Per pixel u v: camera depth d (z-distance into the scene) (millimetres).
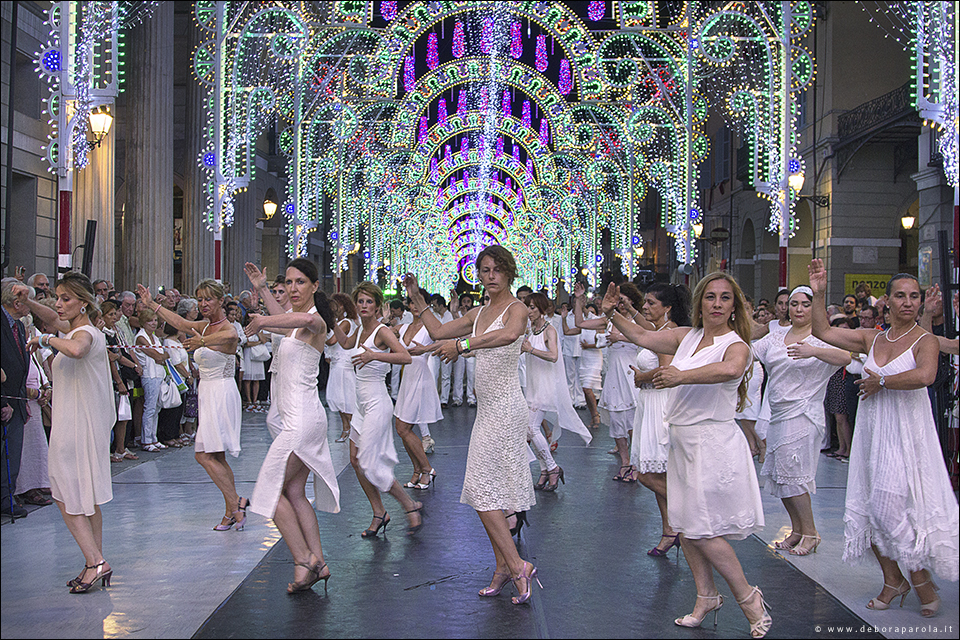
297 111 19812
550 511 7699
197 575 5598
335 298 8523
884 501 4848
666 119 25125
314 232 39094
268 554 6105
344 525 7125
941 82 11578
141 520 7121
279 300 7926
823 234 26453
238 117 16781
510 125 29359
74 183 15797
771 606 5047
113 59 10672
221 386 6824
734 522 4449
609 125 27094
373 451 6637
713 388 4453
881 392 4988
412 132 25641
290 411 5293
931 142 20750
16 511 7242
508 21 21812
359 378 6773
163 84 17562
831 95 25797
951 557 4684
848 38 25641
